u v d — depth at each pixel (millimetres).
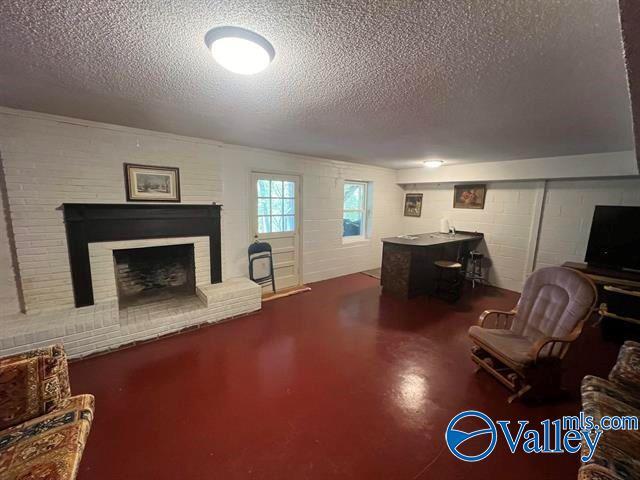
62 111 2240
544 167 3854
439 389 2162
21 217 2381
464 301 4062
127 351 2602
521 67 1335
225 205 3586
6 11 967
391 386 2186
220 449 1620
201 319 3102
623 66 1280
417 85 1579
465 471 1524
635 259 3252
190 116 2281
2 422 1275
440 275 4137
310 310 3648
